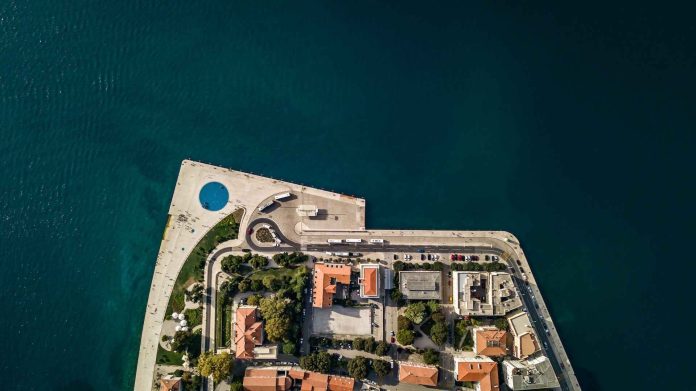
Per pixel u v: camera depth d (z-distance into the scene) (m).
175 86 143.88
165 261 135.25
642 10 150.38
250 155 140.00
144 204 138.25
